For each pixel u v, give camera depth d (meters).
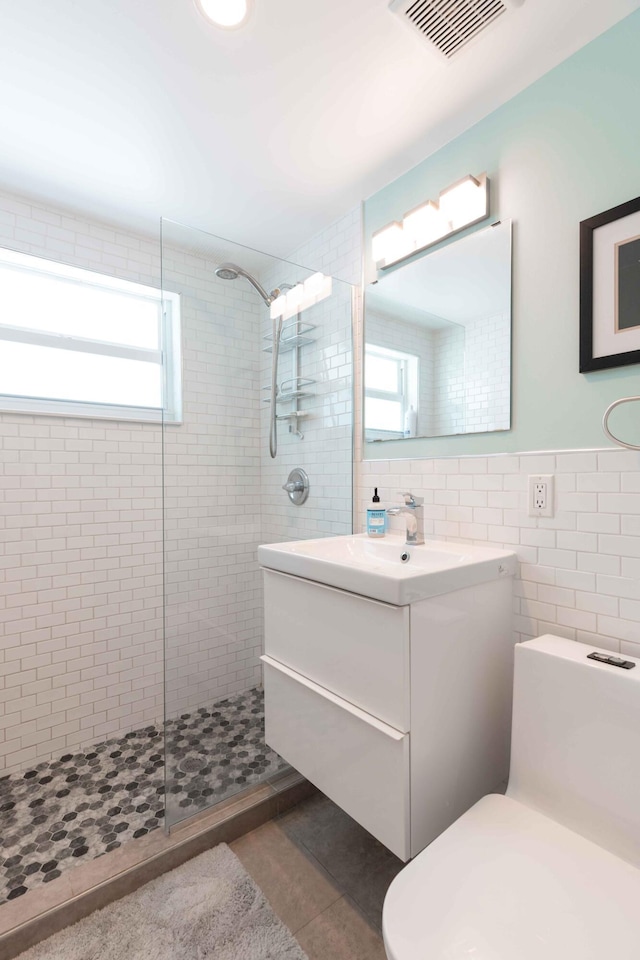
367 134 1.59
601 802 1.02
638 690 0.98
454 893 0.85
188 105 1.45
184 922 1.23
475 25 1.19
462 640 1.25
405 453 1.79
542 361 1.37
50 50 1.26
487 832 1.00
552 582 1.34
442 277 1.65
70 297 2.16
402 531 1.80
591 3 1.14
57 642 2.03
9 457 1.92
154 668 2.29
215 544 1.83
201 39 1.23
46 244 1.99
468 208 1.54
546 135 1.35
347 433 2.04
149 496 2.27
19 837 1.51
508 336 1.45
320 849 1.49
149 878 1.36
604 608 1.23
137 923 1.23
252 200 1.97
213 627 1.80
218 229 2.19
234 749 1.73
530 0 1.12
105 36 1.22
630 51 1.18
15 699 1.93
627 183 1.19
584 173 1.27
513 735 1.20
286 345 1.98
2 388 1.98
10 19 1.17
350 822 1.61
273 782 1.73
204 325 1.80
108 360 2.24
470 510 1.56
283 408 1.98
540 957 0.73
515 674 1.20
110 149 1.65
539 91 1.37
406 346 1.78
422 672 1.13
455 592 1.22
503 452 1.47
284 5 1.13
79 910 1.24
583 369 1.26
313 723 1.37
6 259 1.97
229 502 1.86
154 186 1.87
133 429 2.23
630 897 0.84
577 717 1.08
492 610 1.35
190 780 1.61
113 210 2.04
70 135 1.58
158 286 2.29
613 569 1.22
